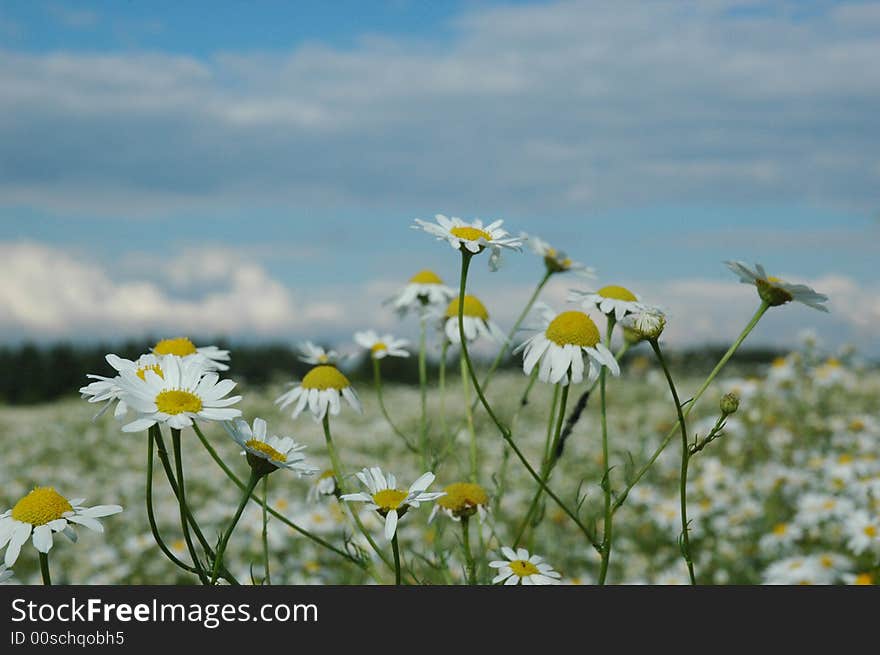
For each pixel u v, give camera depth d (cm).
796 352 128
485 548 56
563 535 92
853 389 132
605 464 50
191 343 52
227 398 46
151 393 45
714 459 109
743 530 91
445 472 100
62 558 93
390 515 48
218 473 127
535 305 60
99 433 185
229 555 82
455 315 65
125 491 119
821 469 99
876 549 74
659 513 97
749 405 129
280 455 47
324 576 74
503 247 51
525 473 107
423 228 50
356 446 146
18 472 143
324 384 58
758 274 49
